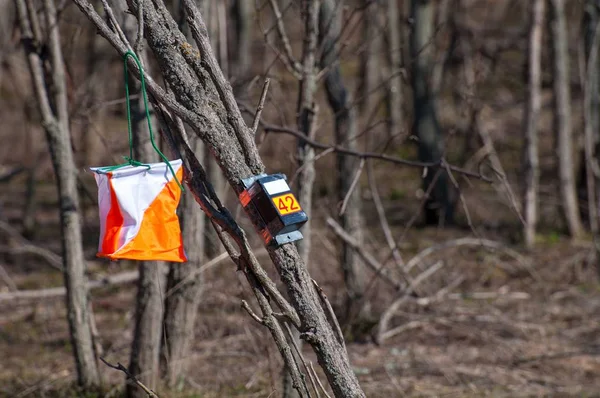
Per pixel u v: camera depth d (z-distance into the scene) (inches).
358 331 520.7
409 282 527.2
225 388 405.7
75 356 408.8
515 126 1173.1
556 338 529.7
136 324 384.5
